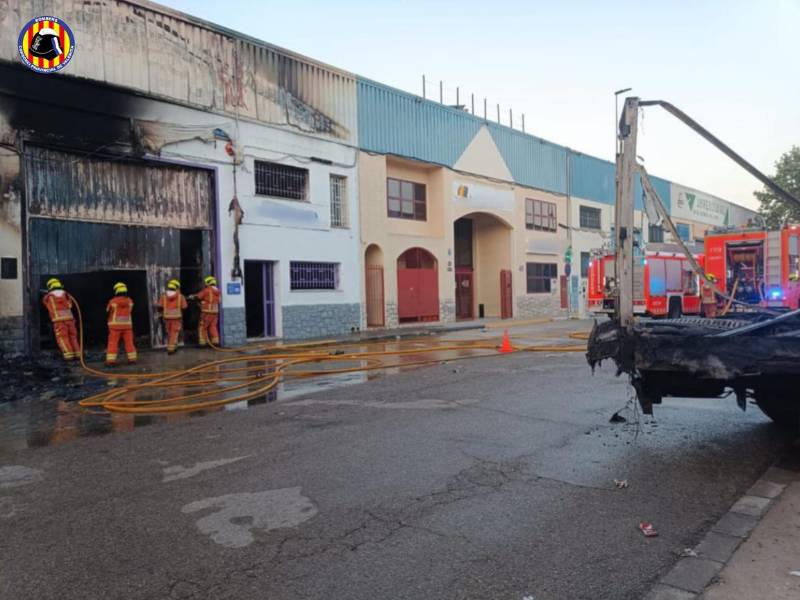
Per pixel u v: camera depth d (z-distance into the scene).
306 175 19.86
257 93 18.14
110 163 14.91
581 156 35.84
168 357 14.48
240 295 17.48
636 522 4.21
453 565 3.58
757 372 5.18
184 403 8.78
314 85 20.02
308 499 4.67
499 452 5.89
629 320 5.70
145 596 3.25
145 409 8.23
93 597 3.25
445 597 3.22
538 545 3.85
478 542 3.89
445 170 25.75
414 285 24.55
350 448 6.09
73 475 5.41
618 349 5.77
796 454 5.77
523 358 13.36
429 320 25.09
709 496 4.70
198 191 16.77
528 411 7.73
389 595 3.24
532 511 4.41
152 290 15.78
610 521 4.22
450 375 10.91
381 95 22.77
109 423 7.64
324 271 20.55
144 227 15.56
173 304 15.05
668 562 3.62
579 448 6.02
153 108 15.52
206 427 7.23
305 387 10.05
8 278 12.91
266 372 11.84
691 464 5.49
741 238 18.77
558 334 20.27
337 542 3.90
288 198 19.30
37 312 13.52
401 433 6.67
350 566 3.57
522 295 30.88
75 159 14.22
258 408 8.33
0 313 12.80
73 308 15.48
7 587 3.37
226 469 5.47
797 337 5.11
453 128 26.33
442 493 4.78
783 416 6.20
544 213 32.62
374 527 4.13
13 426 7.52
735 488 4.88
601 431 6.69
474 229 31.05
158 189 15.87
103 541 3.96
